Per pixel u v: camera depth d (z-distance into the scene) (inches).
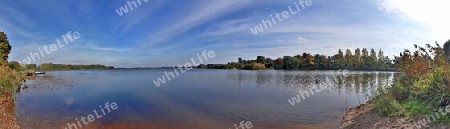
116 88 1112.8
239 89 1023.6
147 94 879.1
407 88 428.1
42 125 437.4
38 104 649.6
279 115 497.4
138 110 569.3
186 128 418.9
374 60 2982.3
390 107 367.9
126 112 546.9
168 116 504.7
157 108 592.4
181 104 649.6
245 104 638.5
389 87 475.8
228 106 611.2
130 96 823.7
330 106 573.9
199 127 423.5
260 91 937.5
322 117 466.9
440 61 437.4
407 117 330.3
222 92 919.7
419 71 442.0
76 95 856.9
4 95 702.5
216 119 476.1
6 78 826.8
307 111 524.7
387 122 337.1
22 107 596.7
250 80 1578.5
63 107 610.5
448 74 363.6
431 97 355.6
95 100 732.0
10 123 437.4
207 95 832.3
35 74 2394.2
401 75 495.5
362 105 511.8
